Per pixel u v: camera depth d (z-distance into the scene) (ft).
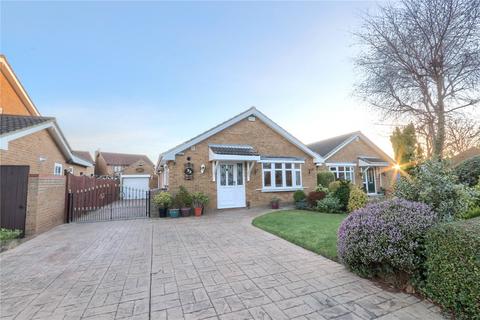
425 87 24.17
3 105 38.34
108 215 36.45
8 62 36.68
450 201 12.50
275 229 23.18
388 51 24.47
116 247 18.58
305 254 16.11
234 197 39.96
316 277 12.28
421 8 22.17
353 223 12.55
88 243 19.89
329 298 10.09
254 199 41.47
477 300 7.49
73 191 32.65
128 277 12.72
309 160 47.70
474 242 7.76
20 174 22.79
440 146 23.91
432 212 11.37
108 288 11.41
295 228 23.07
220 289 11.12
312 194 38.06
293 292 10.70
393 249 10.41
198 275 12.85
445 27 21.13
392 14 24.00
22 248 18.54
